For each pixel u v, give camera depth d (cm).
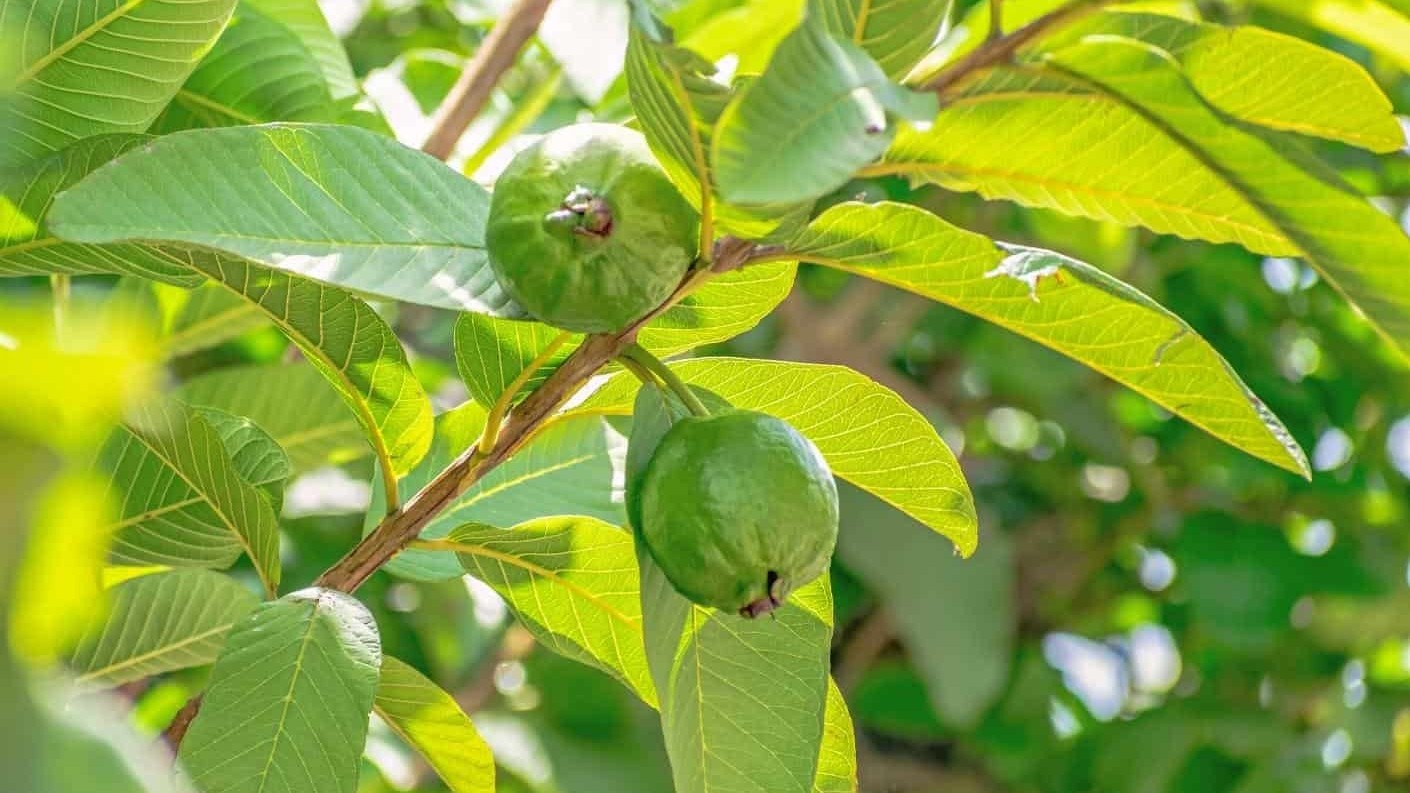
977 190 99
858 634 229
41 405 43
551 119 149
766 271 99
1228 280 218
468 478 101
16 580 42
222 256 98
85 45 102
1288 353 232
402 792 169
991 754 228
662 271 93
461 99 129
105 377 44
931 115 85
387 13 197
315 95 120
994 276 94
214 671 98
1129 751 216
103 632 112
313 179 95
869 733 245
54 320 48
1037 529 239
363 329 101
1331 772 207
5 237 101
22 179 100
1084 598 241
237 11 118
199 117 119
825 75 84
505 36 129
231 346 176
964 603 194
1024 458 242
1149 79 92
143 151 93
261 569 107
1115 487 238
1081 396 223
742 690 100
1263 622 206
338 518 185
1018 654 231
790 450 94
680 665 100
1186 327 95
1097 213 98
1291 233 92
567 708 188
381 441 103
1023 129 96
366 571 102
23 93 103
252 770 97
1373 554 215
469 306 95
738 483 93
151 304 126
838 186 82
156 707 162
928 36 93
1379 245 91
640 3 89
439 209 97
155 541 107
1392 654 226
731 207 92
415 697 107
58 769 44
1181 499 230
